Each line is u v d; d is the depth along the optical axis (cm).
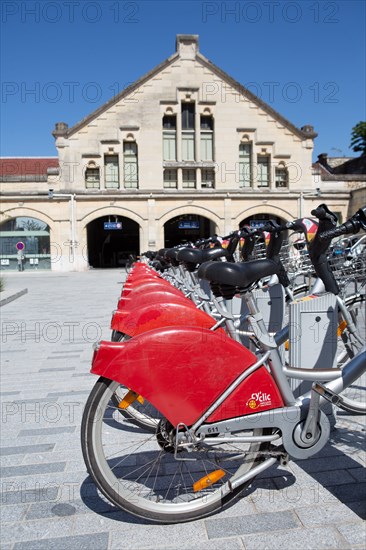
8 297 1209
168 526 229
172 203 2777
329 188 2897
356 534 219
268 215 2988
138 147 2792
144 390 211
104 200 2742
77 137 2761
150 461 286
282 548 210
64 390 457
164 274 583
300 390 244
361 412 292
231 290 225
